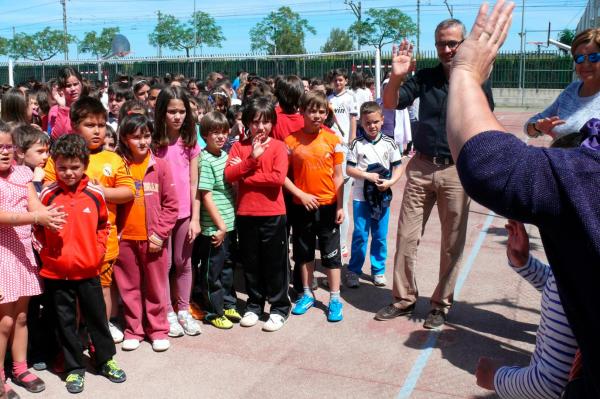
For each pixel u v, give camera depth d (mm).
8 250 3326
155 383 3604
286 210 4730
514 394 2322
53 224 3211
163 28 47875
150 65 22750
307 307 4738
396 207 8328
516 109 27578
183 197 4234
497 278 5406
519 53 28031
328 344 4141
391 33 42188
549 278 2303
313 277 5207
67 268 3389
